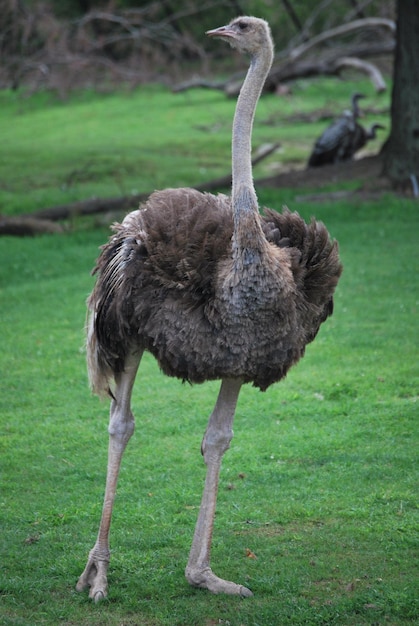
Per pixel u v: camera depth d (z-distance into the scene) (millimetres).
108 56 59594
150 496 16297
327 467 17250
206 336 12094
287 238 13227
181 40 54969
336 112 69250
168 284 12234
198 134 65375
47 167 54594
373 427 18953
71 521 15391
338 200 39594
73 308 28000
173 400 20891
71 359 23766
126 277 12539
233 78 67125
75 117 76375
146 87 84625
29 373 22828
